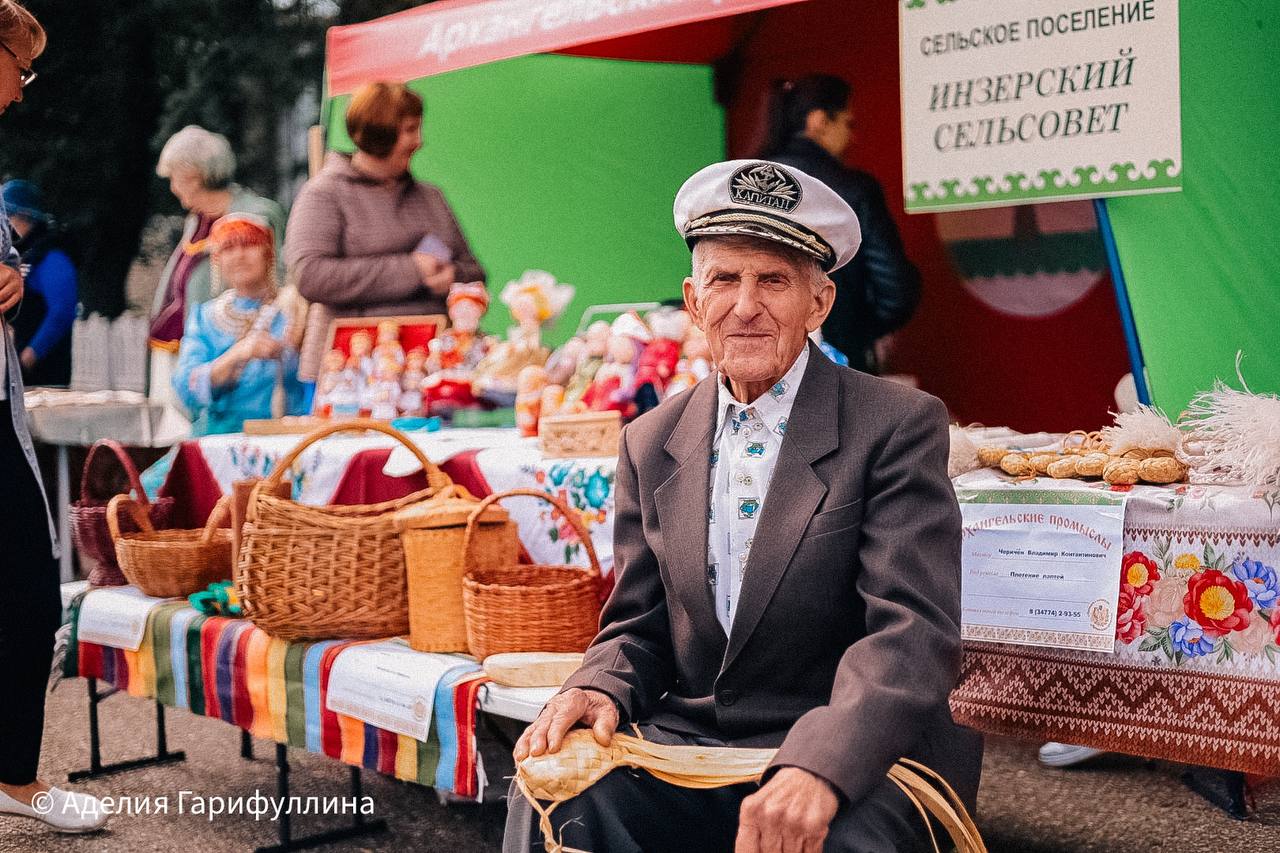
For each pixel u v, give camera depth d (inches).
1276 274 128.1
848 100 205.8
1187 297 133.0
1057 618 94.0
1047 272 188.5
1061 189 133.4
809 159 206.4
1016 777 147.9
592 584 113.8
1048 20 132.6
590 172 229.8
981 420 197.5
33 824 145.3
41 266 207.8
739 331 75.0
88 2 415.5
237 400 199.8
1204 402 107.7
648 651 78.7
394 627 124.7
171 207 424.5
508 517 122.9
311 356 197.6
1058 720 94.3
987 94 136.7
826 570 72.0
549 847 67.4
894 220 202.4
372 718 115.3
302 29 434.3
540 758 69.9
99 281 414.0
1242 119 127.1
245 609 124.9
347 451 143.6
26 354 209.8
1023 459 104.1
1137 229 135.0
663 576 77.9
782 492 73.8
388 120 196.1
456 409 175.5
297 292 198.2
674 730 75.6
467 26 173.3
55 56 414.6
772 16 211.8
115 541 150.4
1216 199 129.1
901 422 73.1
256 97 433.7
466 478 136.6
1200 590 88.5
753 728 73.6
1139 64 128.2
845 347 201.9
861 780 61.8
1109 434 101.7
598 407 140.1
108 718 195.3
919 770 71.7
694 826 73.2
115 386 288.8
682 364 139.7
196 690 136.4
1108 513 92.4
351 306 195.6
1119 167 130.1
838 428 74.6
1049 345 189.8
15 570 130.7
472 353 178.9
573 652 110.9
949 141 139.9
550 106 231.1
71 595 156.3
